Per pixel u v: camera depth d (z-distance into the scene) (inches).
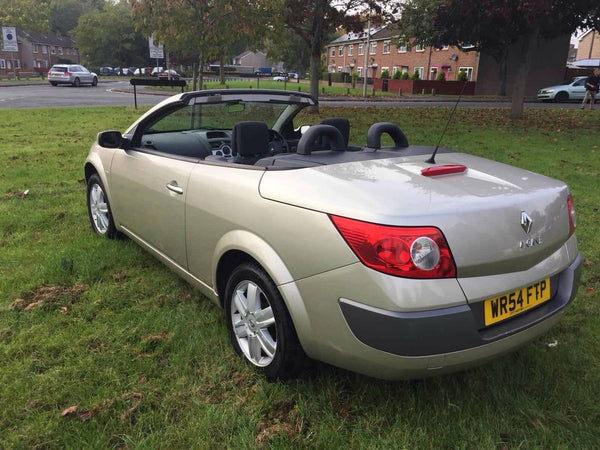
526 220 87.9
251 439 87.9
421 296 77.1
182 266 130.7
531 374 108.0
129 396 98.7
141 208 145.9
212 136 162.7
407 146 126.4
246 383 103.3
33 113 655.1
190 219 119.5
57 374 105.0
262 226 95.8
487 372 107.7
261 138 122.1
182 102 136.2
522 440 88.0
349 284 81.4
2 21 2581.2
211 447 86.6
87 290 145.0
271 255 93.7
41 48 3649.1
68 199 239.1
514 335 86.8
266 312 100.0
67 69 1486.2
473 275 81.7
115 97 1039.6
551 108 919.0
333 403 97.4
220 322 128.0
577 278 101.9
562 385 103.6
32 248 175.8
